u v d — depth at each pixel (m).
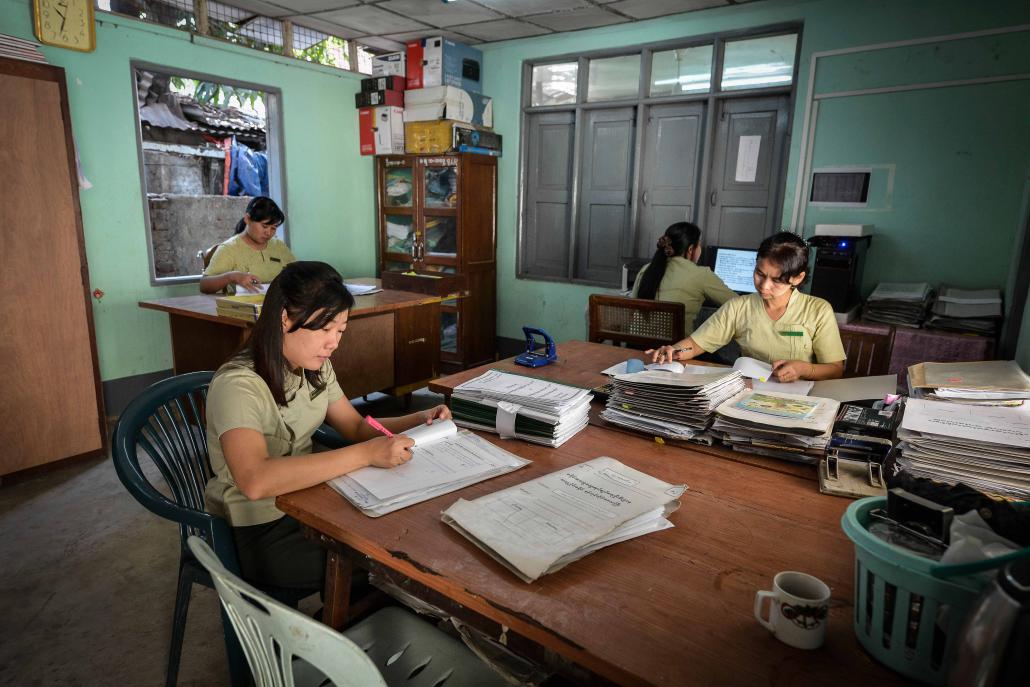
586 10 3.91
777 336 2.13
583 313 4.79
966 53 3.17
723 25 3.86
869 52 3.42
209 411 1.36
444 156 4.63
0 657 1.73
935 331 3.08
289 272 1.25
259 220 3.57
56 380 2.92
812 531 1.01
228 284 3.46
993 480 1.02
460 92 4.57
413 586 0.95
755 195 4.07
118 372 3.76
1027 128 3.09
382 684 0.69
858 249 3.30
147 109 4.21
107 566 2.18
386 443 1.22
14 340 2.76
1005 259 3.24
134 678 1.67
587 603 0.81
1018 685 0.46
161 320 3.92
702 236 4.27
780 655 0.72
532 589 0.84
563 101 4.68
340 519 1.03
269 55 4.26
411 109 4.71
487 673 1.07
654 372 1.61
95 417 3.08
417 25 4.29
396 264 5.17
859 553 0.71
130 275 3.73
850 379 1.75
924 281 3.48
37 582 2.08
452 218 4.76
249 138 4.79
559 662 0.82
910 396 1.39
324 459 1.17
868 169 3.52
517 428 1.40
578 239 4.84
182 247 4.63
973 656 0.49
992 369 1.42
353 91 4.91
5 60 2.61
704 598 0.83
